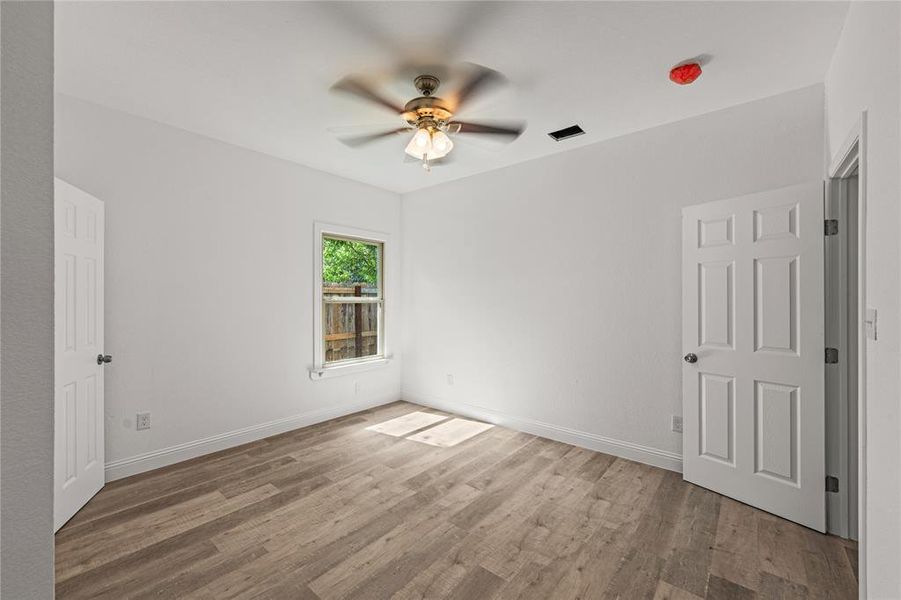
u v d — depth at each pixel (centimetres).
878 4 146
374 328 474
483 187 416
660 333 306
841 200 223
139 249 296
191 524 230
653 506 250
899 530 123
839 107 208
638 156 316
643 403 314
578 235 349
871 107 151
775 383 240
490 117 292
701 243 273
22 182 52
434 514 241
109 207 282
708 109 281
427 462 316
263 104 276
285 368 385
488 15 191
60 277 228
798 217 234
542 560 200
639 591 180
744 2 182
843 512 220
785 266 238
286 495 263
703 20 194
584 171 345
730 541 215
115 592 178
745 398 252
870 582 146
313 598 176
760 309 247
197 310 327
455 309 440
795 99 254
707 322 270
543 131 316
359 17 193
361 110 283
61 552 205
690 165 292
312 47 215
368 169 408
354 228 441
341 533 222
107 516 238
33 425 54
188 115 293
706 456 271
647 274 312
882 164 138
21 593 53
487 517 238
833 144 220
